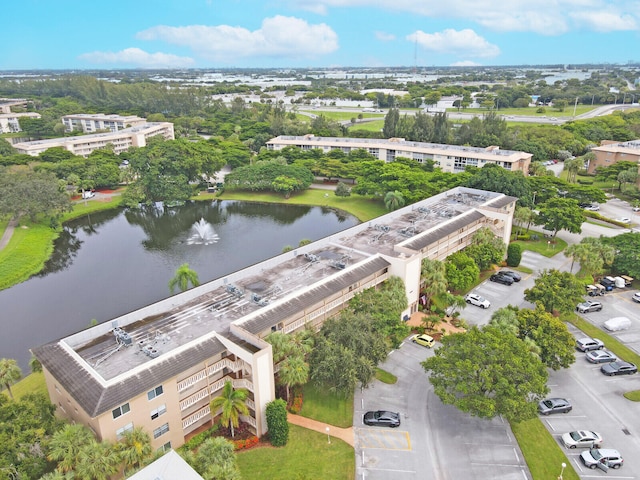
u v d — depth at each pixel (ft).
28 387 191.72
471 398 153.38
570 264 294.87
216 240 380.37
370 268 211.41
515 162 449.89
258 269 214.07
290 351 162.09
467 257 252.42
